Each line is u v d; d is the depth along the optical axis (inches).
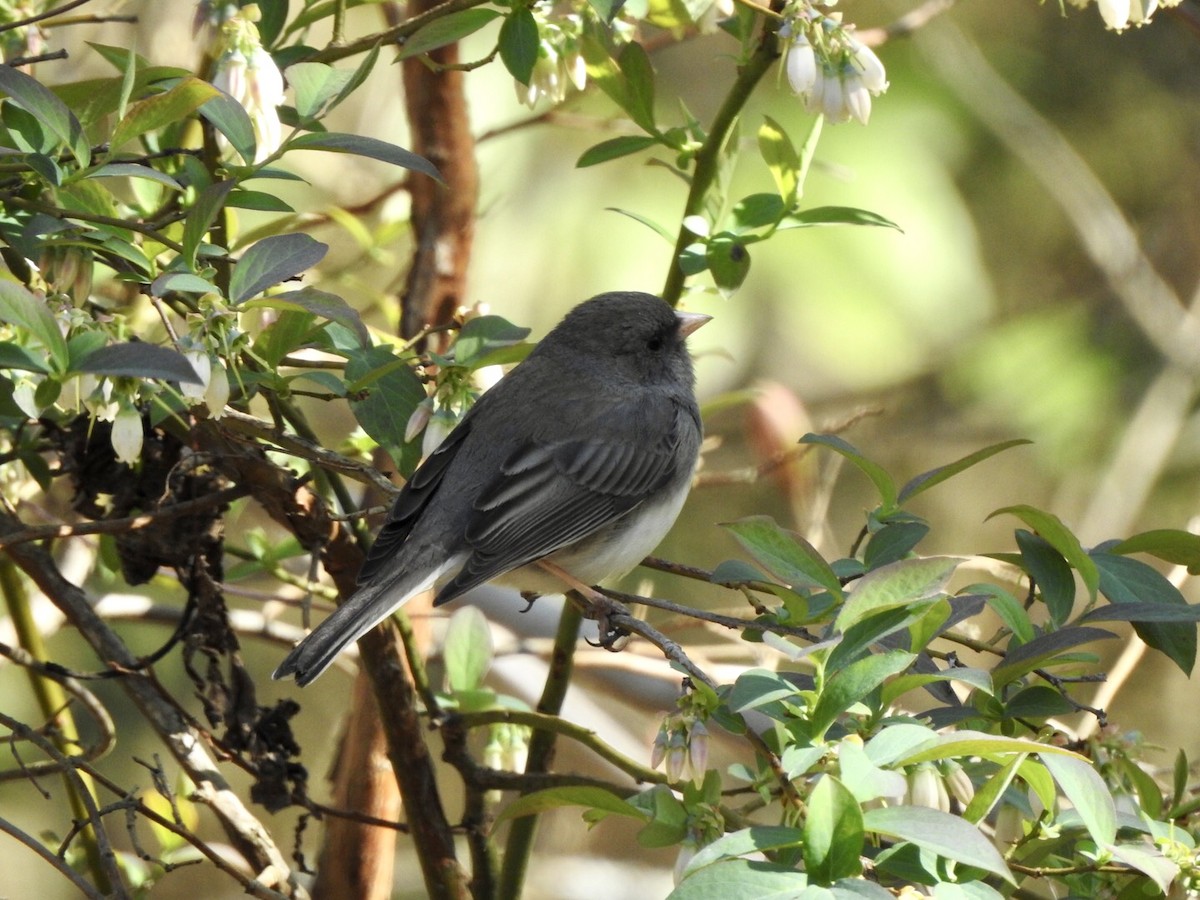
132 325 378.6
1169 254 770.8
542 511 362.6
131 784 593.6
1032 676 312.7
